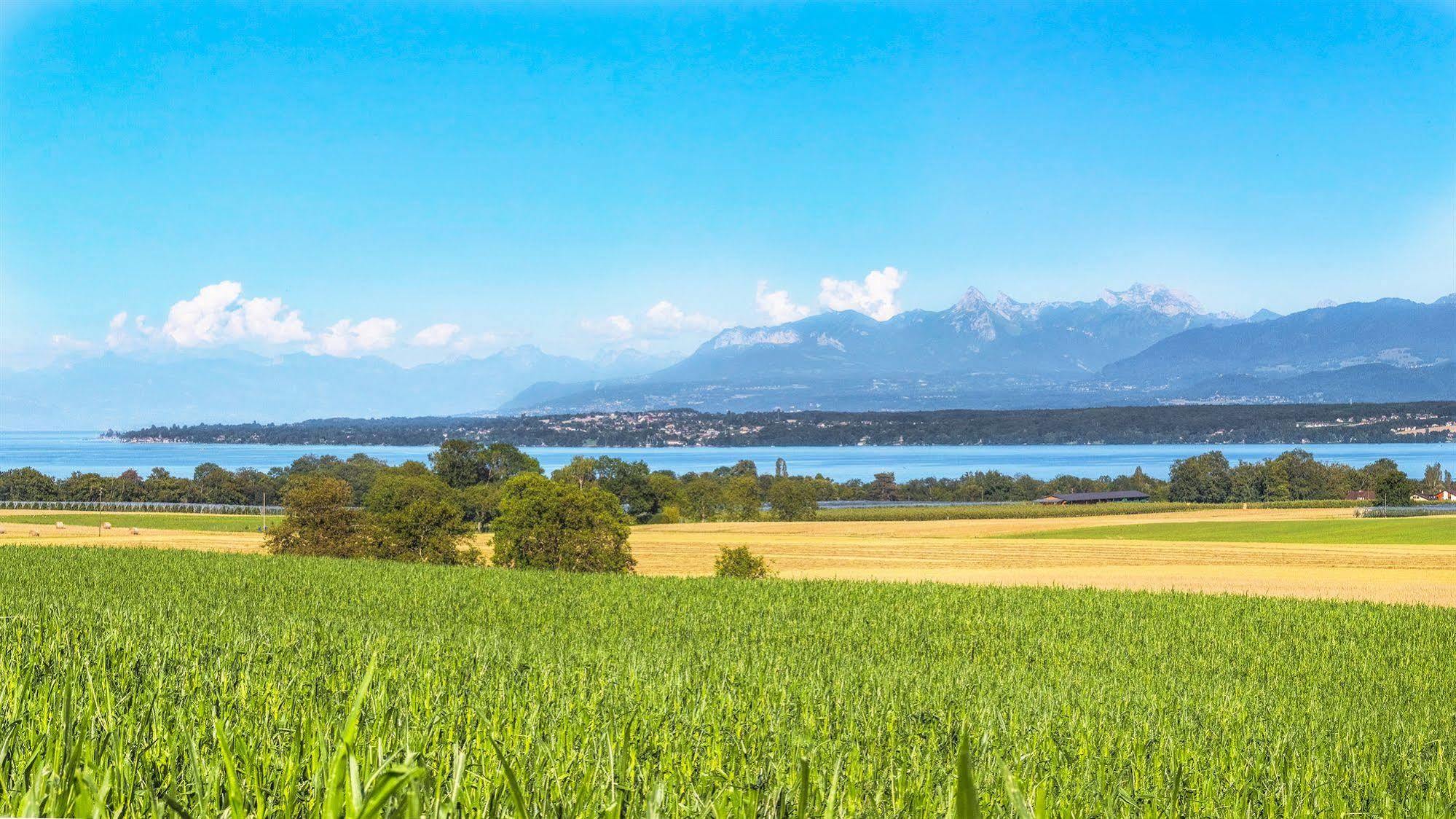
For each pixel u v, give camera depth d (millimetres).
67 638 12695
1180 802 8633
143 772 4586
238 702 9156
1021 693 17922
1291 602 38250
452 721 8523
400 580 40250
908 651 27406
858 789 6969
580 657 17719
